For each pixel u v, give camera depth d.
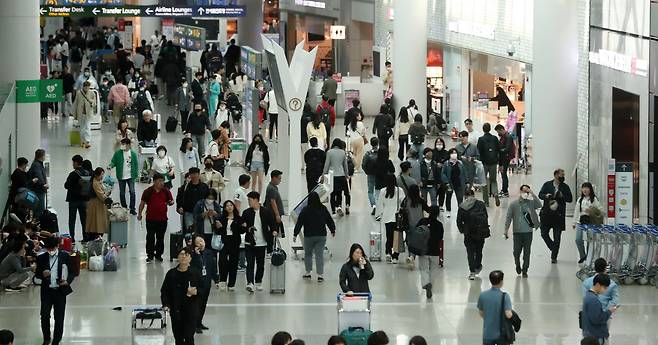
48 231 27.72
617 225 27.48
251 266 25.75
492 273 19.53
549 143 35.81
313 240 26.70
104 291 25.78
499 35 44.03
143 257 29.05
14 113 34.88
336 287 26.33
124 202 33.75
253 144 36.28
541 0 35.53
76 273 24.77
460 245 30.91
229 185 38.38
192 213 28.27
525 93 42.25
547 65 35.62
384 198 28.70
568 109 35.78
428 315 24.06
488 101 47.16
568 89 35.72
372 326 23.20
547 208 28.67
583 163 35.59
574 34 35.56
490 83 48.84
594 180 34.25
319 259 26.75
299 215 26.80
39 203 29.84
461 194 34.34
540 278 27.27
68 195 30.09
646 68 30.25
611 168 30.06
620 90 32.09
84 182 30.02
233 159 42.69
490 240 31.56
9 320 23.48
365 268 22.69
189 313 20.83
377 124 42.62
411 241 25.34
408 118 43.62
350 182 37.72
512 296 25.58
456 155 34.16
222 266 26.02
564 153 35.84
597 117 33.97
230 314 24.05
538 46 35.69
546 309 24.50
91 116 45.41
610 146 32.91
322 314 24.12
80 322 23.33
